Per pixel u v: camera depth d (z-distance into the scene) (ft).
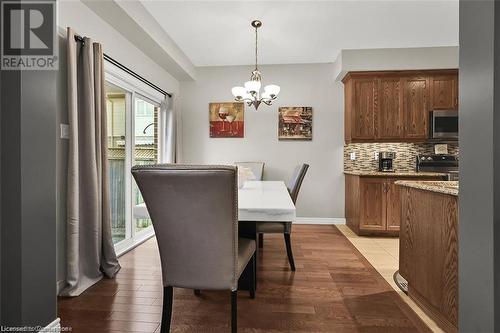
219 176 4.54
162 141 14.94
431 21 11.30
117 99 11.27
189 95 16.55
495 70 3.63
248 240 6.87
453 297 5.49
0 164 4.17
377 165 15.42
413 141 14.21
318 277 8.41
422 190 6.63
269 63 15.93
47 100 4.65
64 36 7.67
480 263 3.93
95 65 8.26
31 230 4.36
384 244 11.87
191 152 16.56
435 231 6.08
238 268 5.25
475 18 3.96
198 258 5.10
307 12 10.61
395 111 14.19
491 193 3.70
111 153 11.06
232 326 5.18
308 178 15.93
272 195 7.50
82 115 7.91
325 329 5.84
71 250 7.34
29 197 4.31
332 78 15.81
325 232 13.89
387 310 6.59
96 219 8.04
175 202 4.84
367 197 13.26
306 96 15.94
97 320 6.17
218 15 10.77
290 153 16.05
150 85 12.91
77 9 8.20
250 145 16.25
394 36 12.64
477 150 3.96
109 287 7.78
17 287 4.19
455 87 13.94
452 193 5.37
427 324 6.03
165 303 5.32
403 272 7.55
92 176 7.94
